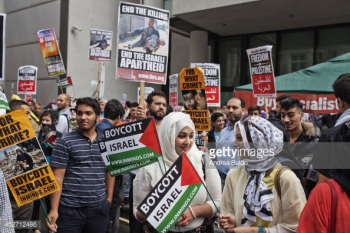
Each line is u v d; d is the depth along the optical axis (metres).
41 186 3.01
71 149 3.35
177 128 2.60
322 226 1.64
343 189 1.65
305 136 3.57
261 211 2.21
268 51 5.62
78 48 16.70
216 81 7.17
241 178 2.42
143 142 2.63
